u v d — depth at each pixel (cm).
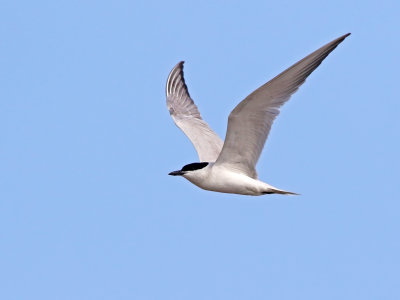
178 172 1534
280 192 1502
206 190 1545
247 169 1500
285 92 1389
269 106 1403
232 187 1509
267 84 1344
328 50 1341
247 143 1461
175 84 1845
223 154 1489
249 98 1372
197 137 1677
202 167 1524
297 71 1347
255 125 1430
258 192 1508
